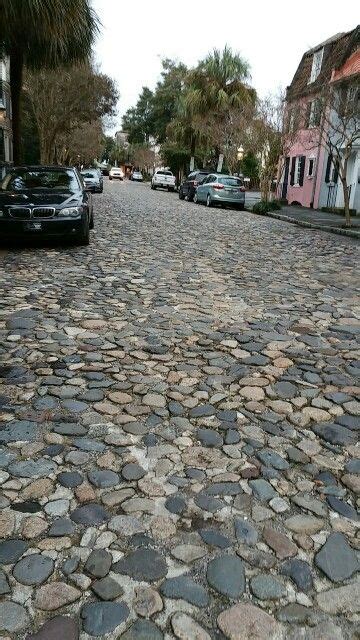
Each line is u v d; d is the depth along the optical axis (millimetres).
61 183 9945
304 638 1734
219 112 31047
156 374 3781
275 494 2471
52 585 1900
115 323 4930
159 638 1712
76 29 11281
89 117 32344
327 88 14969
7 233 8727
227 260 8727
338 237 12938
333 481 2596
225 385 3641
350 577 1993
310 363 4102
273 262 8734
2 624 1739
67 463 2658
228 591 1902
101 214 15781
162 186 39812
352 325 5168
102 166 108500
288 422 3158
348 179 20547
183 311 5422
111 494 2424
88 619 1770
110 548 2092
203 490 2479
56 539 2129
